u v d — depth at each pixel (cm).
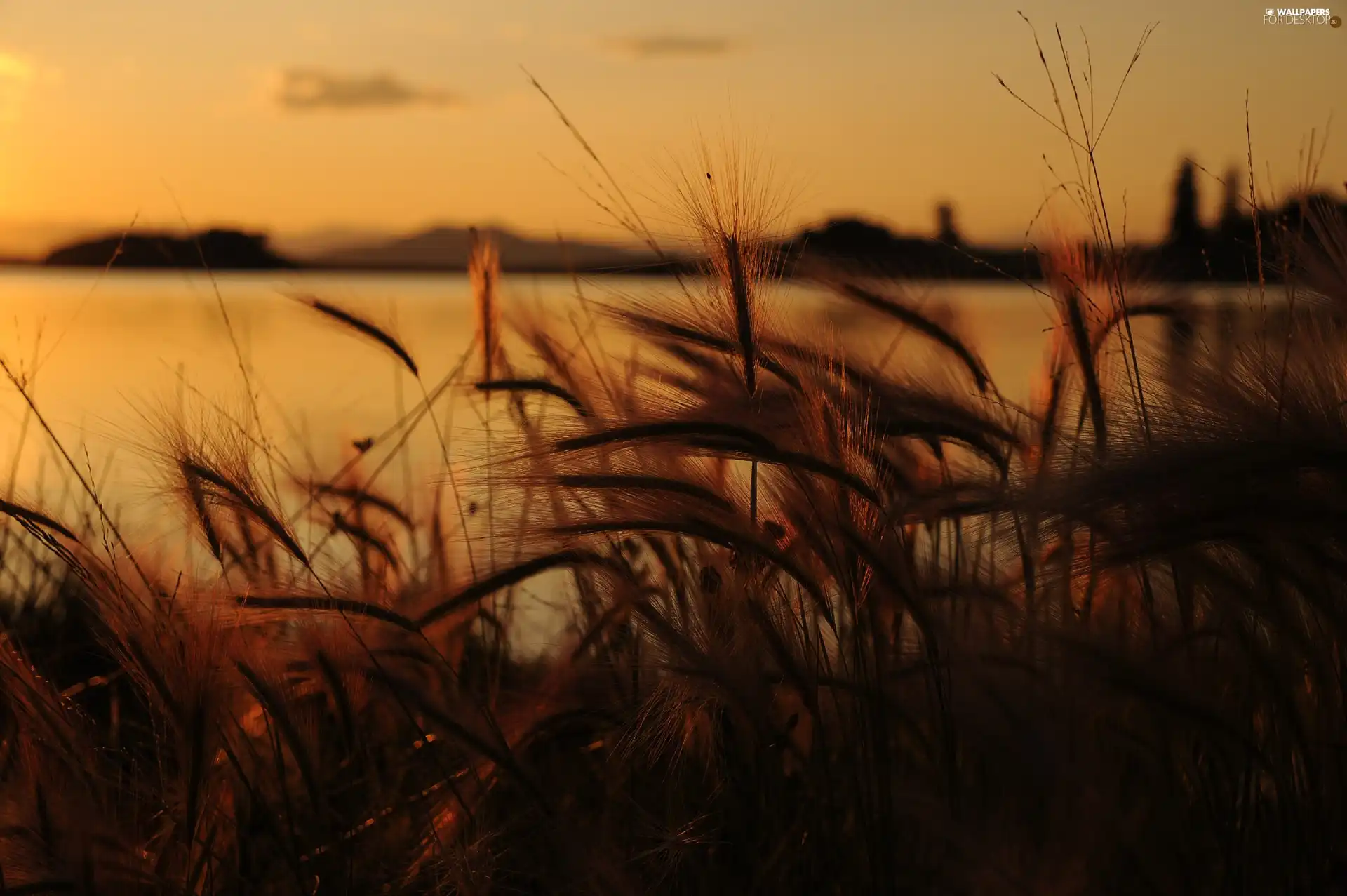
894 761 117
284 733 112
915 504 118
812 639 113
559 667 120
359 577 119
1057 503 108
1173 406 110
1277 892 111
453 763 119
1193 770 114
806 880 113
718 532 112
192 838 110
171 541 120
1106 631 114
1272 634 112
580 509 114
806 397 114
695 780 118
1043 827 111
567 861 113
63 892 108
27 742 112
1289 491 106
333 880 113
